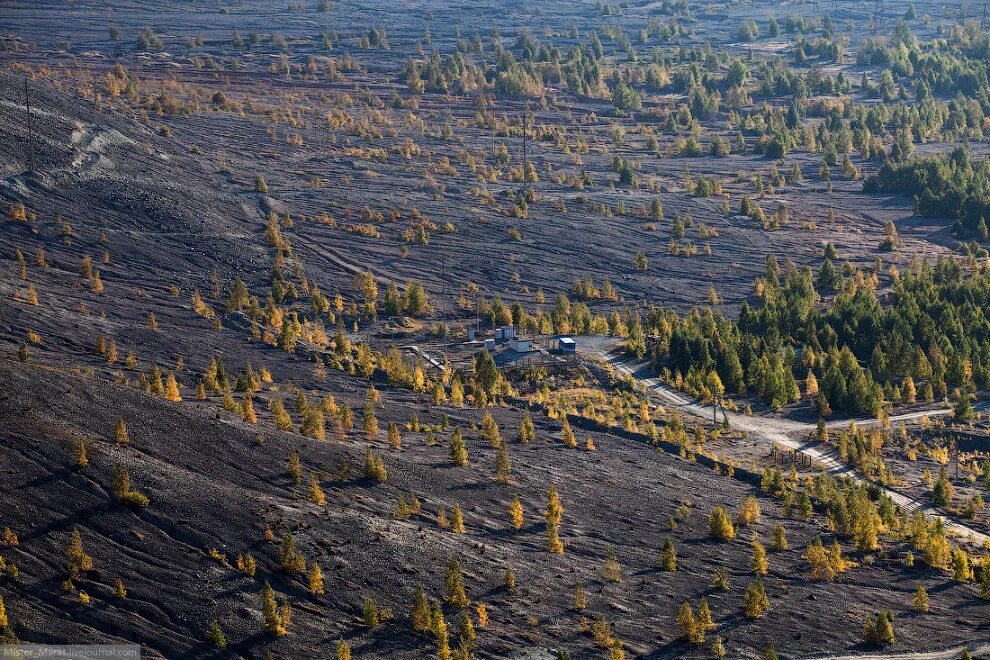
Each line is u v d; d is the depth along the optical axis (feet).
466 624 337.11
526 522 415.64
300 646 323.37
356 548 368.48
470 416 538.88
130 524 354.33
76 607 319.68
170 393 465.47
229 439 418.10
